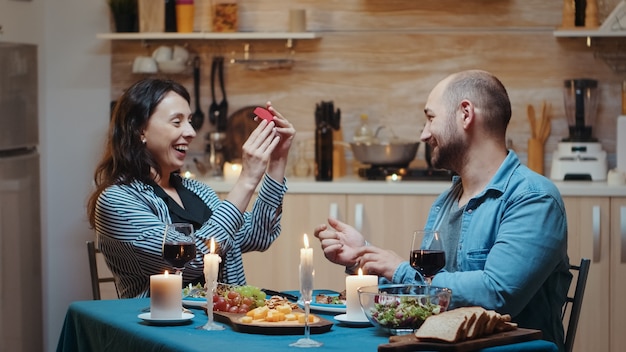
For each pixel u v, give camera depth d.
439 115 2.69
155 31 5.06
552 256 2.45
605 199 4.46
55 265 5.30
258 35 4.94
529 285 2.42
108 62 5.27
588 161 4.76
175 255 2.48
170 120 3.13
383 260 2.56
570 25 4.80
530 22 4.99
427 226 2.91
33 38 5.12
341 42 5.12
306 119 5.15
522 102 5.01
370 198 4.62
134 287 3.08
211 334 2.20
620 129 4.70
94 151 5.28
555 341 2.57
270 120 3.13
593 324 4.47
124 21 5.12
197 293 2.68
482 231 2.58
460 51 5.04
